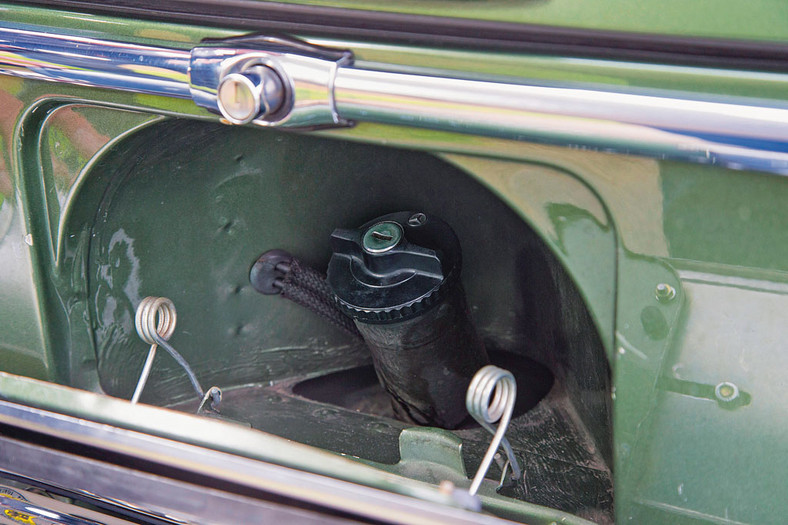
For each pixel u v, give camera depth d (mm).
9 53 1257
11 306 1437
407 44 1057
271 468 1101
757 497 1057
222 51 1114
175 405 1772
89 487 1230
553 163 1026
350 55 1080
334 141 1626
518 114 998
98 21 1207
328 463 1104
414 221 1464
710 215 998
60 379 1480
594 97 968
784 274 999
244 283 1755
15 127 1318
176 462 1155
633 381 1083
